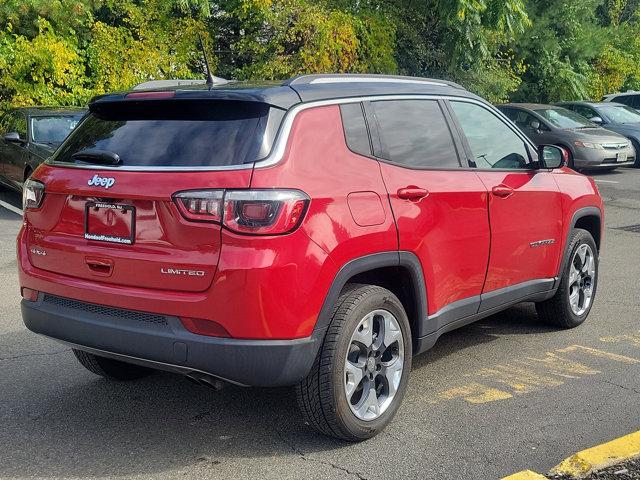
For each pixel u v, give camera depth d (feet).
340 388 11.83
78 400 14.43
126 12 52.75
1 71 47.67
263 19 52.65
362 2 58.80
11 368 16.10
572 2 76.13
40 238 12.94
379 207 12.52
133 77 51.19
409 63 62.64
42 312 12.72
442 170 14.33
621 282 24.36
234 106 11.82
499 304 16.06
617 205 41.47
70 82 49.16
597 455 11.76
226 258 10.85
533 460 11.91
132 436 12.84
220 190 10.96
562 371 16.12
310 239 11.28
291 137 11.66
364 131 13.00
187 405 14.24
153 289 11.43
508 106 57.21
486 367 16.37
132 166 11.80
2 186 42.78
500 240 15.61
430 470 11.57
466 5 55.57
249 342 10.93
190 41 53.47
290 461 11.89
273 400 14.52
